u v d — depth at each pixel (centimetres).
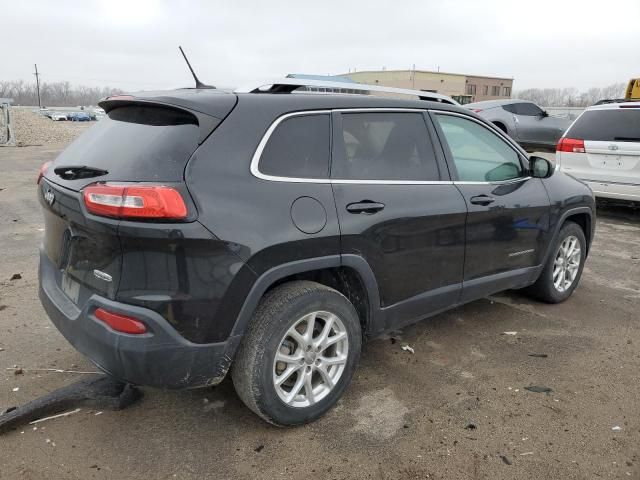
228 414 306
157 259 242
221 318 256
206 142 259
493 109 1529
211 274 250
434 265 350
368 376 351
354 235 297
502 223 394
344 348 306
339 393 307
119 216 239
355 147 316
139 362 245
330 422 300
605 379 352
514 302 488
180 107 265
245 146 269
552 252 457
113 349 246
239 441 283
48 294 296
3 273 526
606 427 299
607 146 785
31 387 327
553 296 475
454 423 301
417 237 333
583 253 501
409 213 326
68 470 258
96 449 274
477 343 402
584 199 480
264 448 278
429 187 345
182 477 256
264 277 265
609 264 612
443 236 350
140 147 264
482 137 397
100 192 244
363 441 284
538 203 426
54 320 289
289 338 287
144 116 284
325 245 285
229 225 253
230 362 267
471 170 380
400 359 375
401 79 6209
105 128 303
